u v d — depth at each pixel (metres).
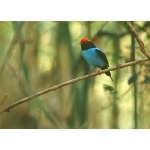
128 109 13.76
